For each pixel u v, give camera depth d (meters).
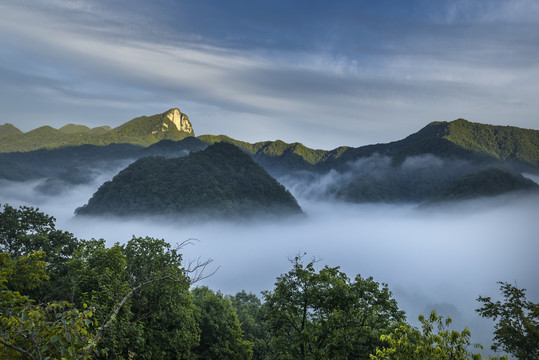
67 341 5.21
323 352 16.98
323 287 20.14
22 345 5.55
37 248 32.16
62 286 19.78
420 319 7.14
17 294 5.56
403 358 7.27
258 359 38.88
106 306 14.39
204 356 30.88
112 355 15.31
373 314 19.25
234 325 33.91
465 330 6.70
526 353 17.72
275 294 20.52
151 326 22.55
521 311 18.84
